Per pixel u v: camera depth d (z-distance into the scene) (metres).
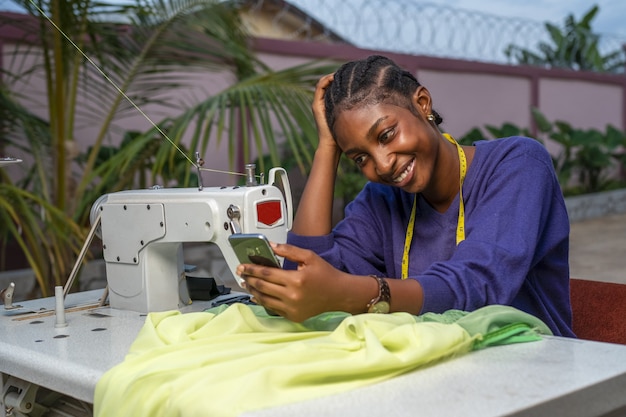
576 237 7.47
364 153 1.33
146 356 1.09
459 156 1.44
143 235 1.56
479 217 1.35
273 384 0.92
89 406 1.25
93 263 4.59
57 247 3.07
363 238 1.58
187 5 3.64
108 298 1.70
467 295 1.23
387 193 1.58
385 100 1.30
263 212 1.50
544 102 9.12
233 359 1.04
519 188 1.37
